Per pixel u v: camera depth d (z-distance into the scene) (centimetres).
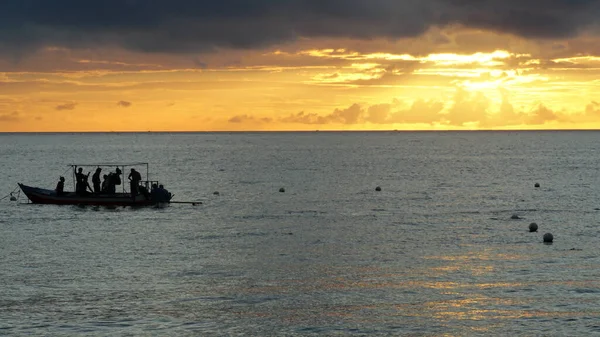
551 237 4284
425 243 4259
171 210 5906
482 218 5450
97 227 4900
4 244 4212
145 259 3772
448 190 8006
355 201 6788
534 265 3600
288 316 2769
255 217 5506
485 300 2961
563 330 2600
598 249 4038
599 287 3142
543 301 2936
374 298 3003
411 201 6781
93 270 3494
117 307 2861
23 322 2673
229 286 3192
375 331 2603
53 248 4084
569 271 3456
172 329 2614
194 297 3009
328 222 5216
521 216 5575
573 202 6675
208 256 3853
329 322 2697
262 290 3131
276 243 4275
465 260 3728
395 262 3691
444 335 2559
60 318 2720
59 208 5919
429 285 3200
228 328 2630
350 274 3422
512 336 2544
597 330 2597
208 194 7550
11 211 5712
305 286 3194
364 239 4412
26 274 3403
